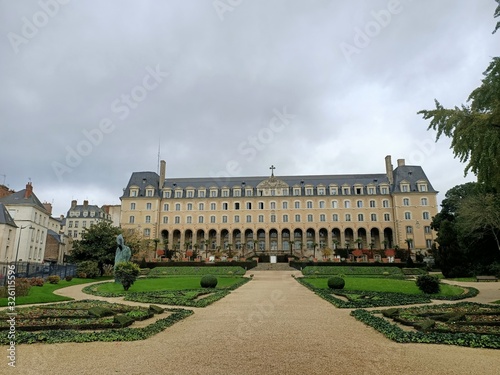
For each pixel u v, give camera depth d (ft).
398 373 24.08
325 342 32.17
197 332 36.55
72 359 27.14
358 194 263.08
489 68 41.88
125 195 271.08
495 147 42.01
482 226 127.03
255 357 27.48
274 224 266.16
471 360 26.84
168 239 269.23
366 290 81.05
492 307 52.90
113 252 148.05
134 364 25.90
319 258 251.60
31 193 188.55
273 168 272.31
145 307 53.67
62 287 94.43
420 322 38.96
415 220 248.52
